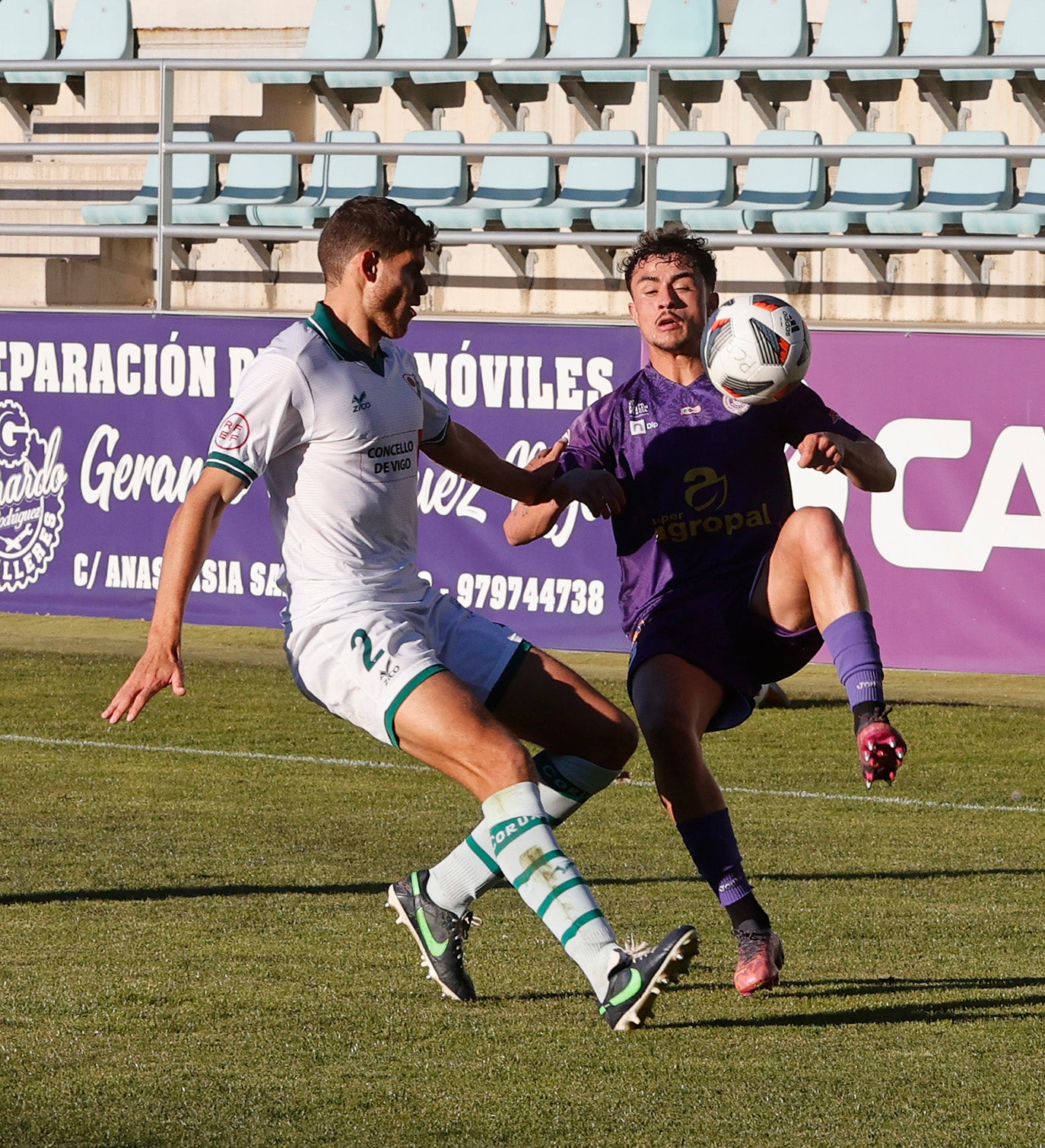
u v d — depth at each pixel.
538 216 43.31
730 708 15.97
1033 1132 11.45
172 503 36.38
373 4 50.62
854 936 17.09
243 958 15.91
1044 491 31.20
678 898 18.52
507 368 34.31
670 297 15.79
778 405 15.80
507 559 34.38
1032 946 16.73
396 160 48.38
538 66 35.47
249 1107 11.91
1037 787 25.33
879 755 14.05
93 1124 11.56
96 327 36.69
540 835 13.10
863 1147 11.17
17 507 37.56
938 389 31.75
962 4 45.66
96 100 52.09
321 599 14.12
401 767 26.30
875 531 32.31
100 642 38.88
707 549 15.76
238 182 48.41
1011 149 32.69
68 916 17.48
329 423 14.03
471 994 14.63
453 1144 11.20
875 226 41.72
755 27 47.47
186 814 22.84
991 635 31.64
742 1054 13.16
